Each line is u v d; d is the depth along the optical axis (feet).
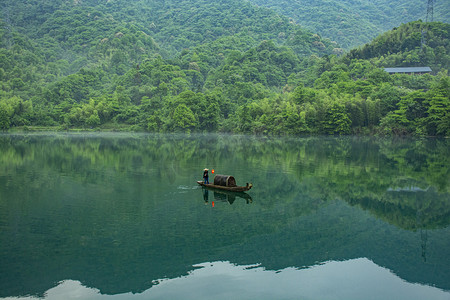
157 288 53.78
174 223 84.23
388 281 57.67
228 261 63.77
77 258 63.93
